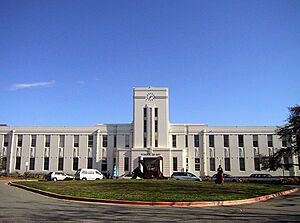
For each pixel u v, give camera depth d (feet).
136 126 186.80
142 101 189.57
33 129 195.00
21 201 57.00
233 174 184.34
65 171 189.47
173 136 189.98
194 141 189.06
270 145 186.60
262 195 66.39
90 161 190.39
